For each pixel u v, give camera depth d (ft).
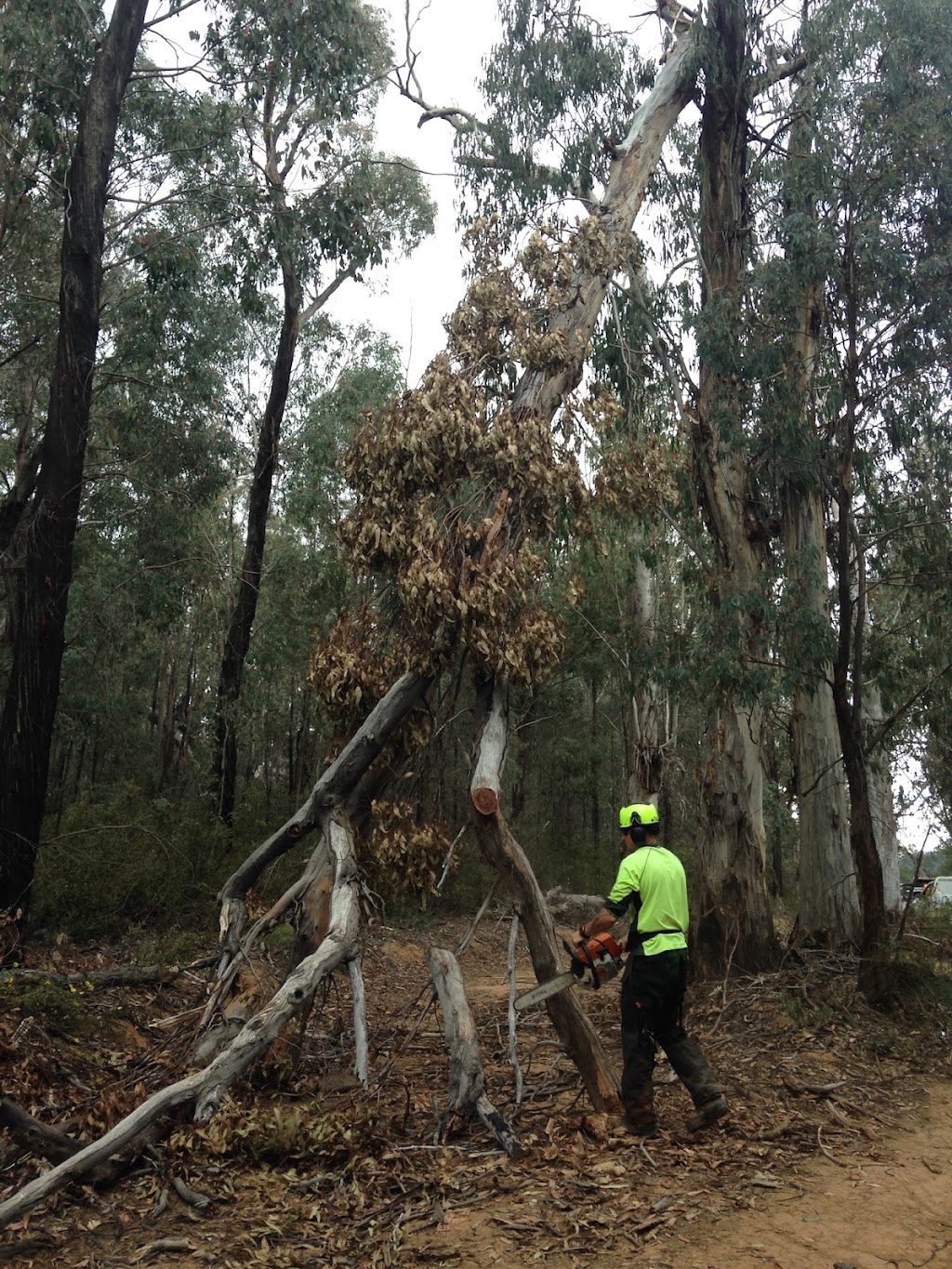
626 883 20.30
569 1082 23.27
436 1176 17.33
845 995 31.04
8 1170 17.62
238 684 65.82
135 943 39.09
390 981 42.75
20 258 58.70
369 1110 19.38
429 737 27.61
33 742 35.53
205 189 54.60
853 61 36.06
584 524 31.09
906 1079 24.89
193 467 64.08
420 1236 15.29
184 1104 18.67
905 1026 29.40
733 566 39.86
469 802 24.09
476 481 28.63
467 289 31.86
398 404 29.09
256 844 54.03
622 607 56.24
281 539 89.04
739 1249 14.75
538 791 96.02
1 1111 16.38
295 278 64.23
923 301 34.96
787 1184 17.37
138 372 62.28
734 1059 26.05
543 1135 19.72
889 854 62.39
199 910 44.32
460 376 29.96
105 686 73.72
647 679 41.19
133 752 98.02
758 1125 20.35
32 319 59.67
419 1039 29.37
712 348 38.11
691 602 47.57
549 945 22.53
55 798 78.48
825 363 36.76
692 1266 14.17
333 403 77.15
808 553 37.99
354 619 28.63
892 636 43.24
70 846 44.14
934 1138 20.59
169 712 105.19
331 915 22.70
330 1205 16.52
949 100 35.29
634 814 21.44
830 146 35.09
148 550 64.69
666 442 39.70
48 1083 21.59
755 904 37.01
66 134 52.31
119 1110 19.04
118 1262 14.65
